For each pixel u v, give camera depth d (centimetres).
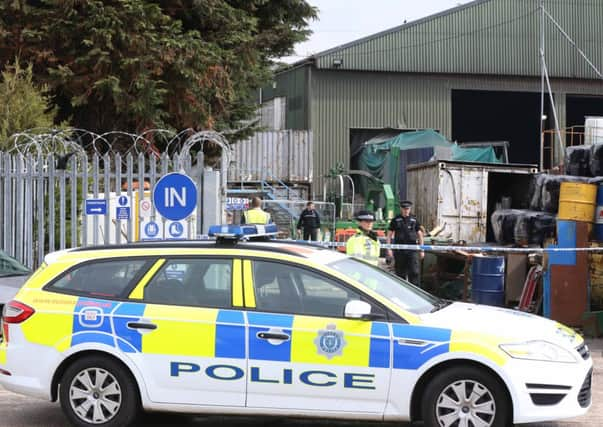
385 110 4678
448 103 4728
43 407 900
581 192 1405
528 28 4738
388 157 3844
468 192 2322
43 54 2170
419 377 726
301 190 4278
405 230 1678
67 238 1451
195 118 2317
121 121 2328
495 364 717
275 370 742
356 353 732
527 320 781
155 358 759
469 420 726
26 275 1203
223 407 752
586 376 744
